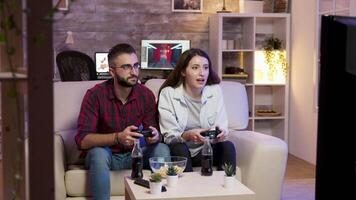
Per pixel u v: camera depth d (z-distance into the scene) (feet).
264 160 9.48
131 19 19.29
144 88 9.89
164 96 9.87
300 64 18.12
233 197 7.19
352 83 3.22
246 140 9.89
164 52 18.84
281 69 18.86
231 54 19.65
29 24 2.85
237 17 18.76
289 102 19.11
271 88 19.99
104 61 18.58
